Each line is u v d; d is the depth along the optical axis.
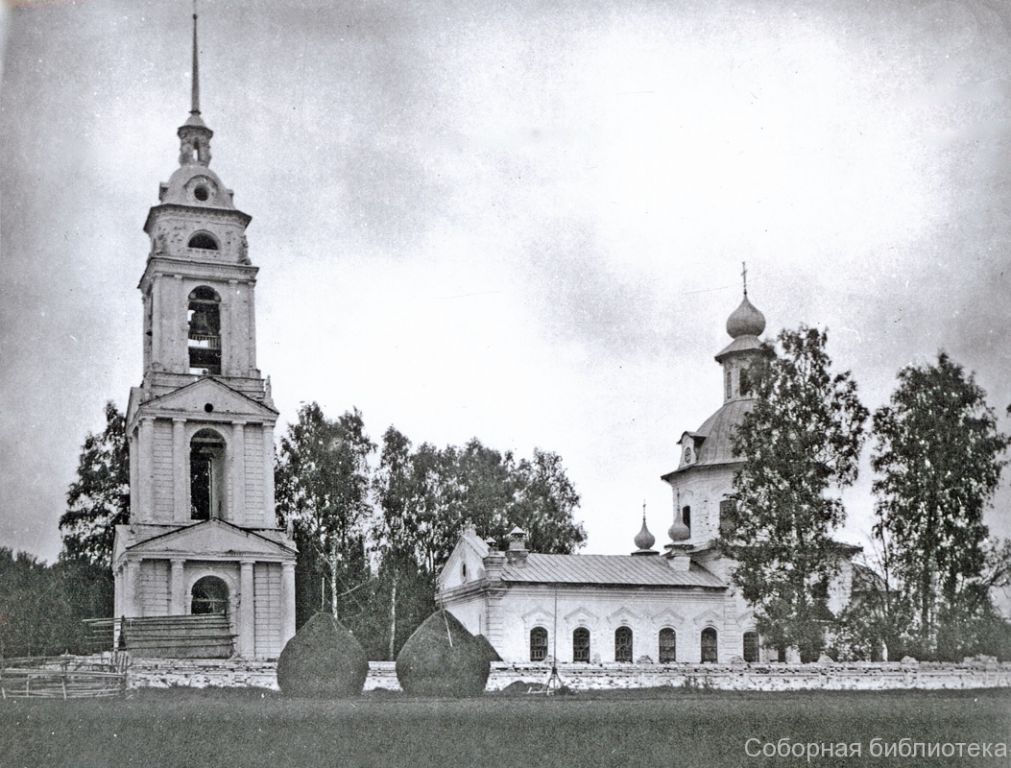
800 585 41.53
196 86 37.28
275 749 23.08
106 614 47.69
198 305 49.66
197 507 51.28
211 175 49.31
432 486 51.09
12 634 37.78
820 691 36.97
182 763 22.47
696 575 51.34
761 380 42.88
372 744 23.42
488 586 47.59
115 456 47.53
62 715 26.06
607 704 30.08
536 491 52.41
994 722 25.83
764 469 42.59
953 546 38.22
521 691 36.41
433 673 34.59
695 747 23.41
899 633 39.00
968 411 38.22
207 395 48.22
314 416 50.03
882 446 39.88
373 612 49.50
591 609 49.03
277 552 47.62
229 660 36.75
